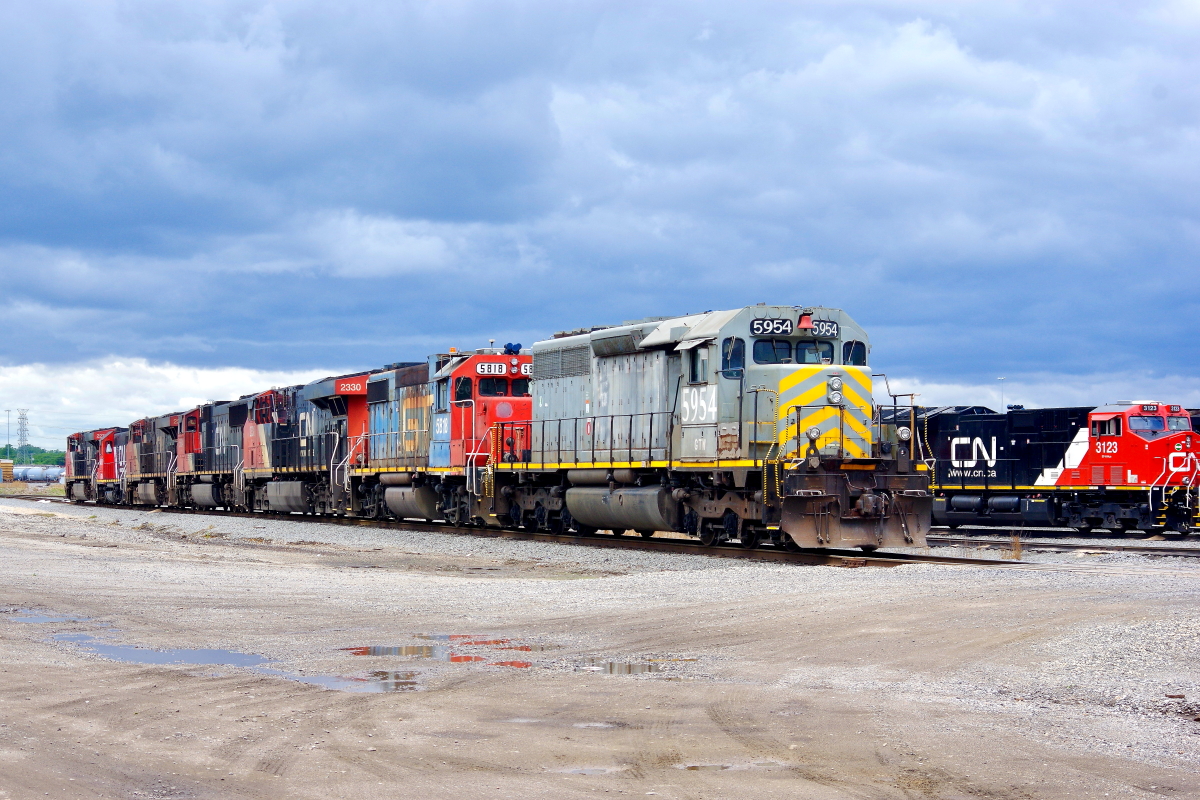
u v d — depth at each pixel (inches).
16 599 648.4
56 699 375.2
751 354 911.7
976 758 295.9
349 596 666.8
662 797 262.4
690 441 957.2
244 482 1957.4
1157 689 376.8
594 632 528.1
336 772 284.2
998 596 577.9
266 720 343.9
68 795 263.0
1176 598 554.3
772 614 555.5
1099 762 292.0
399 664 447.8
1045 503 1358.3
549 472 1187.3
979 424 1441.9
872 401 904.3
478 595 666.8
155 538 1275.8
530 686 399.2
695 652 471.8
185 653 478.0
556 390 1185.4
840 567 769.6
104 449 2731.3
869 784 273.4
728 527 944.9
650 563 874.8
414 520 1515.7
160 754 302.4
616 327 1085.1
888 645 468.1
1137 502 1301.7
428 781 276.1
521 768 288.4
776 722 339.3
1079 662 419.5
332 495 1605.6
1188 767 287.6
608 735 324.2
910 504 886.4
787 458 861.2
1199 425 1392.7
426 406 1376.7
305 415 1758.1
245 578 769.6
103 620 572.1
